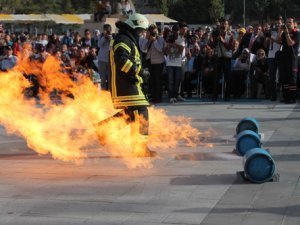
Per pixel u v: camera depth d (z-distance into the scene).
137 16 7.82
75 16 33.50
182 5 50.44
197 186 6.46
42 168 7.55
